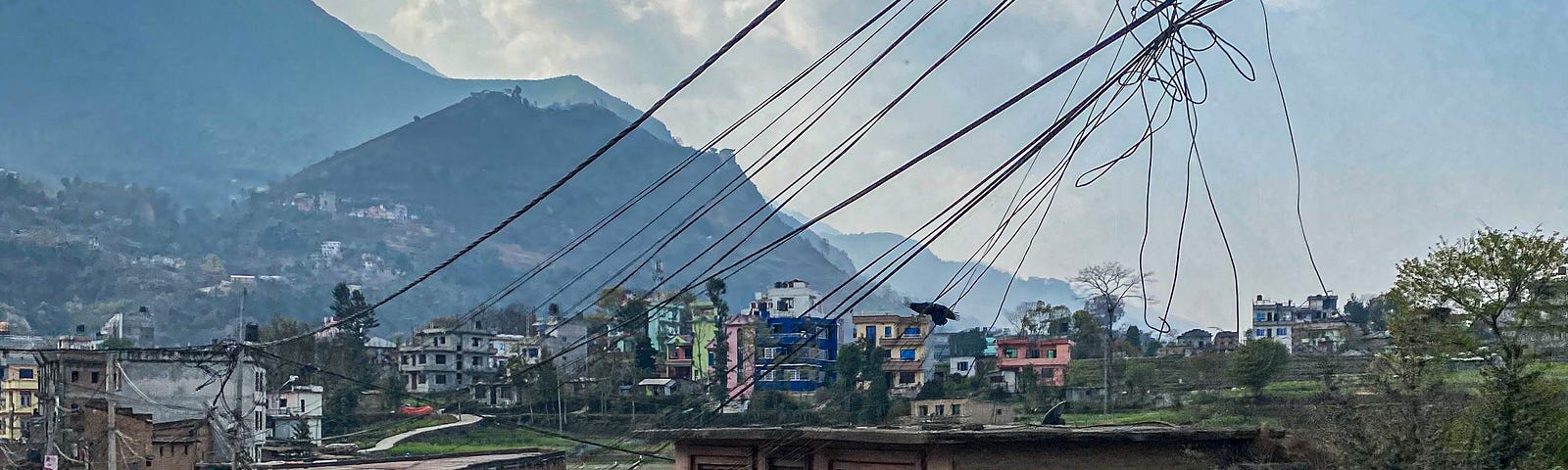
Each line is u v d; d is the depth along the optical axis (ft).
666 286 310.86
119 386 172.76
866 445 69.77
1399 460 71.51
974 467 67.10
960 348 278.87
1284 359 184.34
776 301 356.18
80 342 303.89
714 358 265.75
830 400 214.28
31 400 238.07
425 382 282.97
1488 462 79.15
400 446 207.82
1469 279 93.50
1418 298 95.09
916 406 204.74
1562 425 82.94
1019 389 229.04
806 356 239.71
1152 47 43.45
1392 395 77.97
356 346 281.74
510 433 217.36
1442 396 80.23
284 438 215.51
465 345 294.66
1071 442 68.54
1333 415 73.67
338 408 235.61
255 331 195.93
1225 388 195.72
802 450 73.46
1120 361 233.14
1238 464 69.82
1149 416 165.58
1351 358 100.53
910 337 261.24
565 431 214.90
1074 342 254.27
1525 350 87.30
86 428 163.94
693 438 77.30
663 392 249.55
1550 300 92.02
